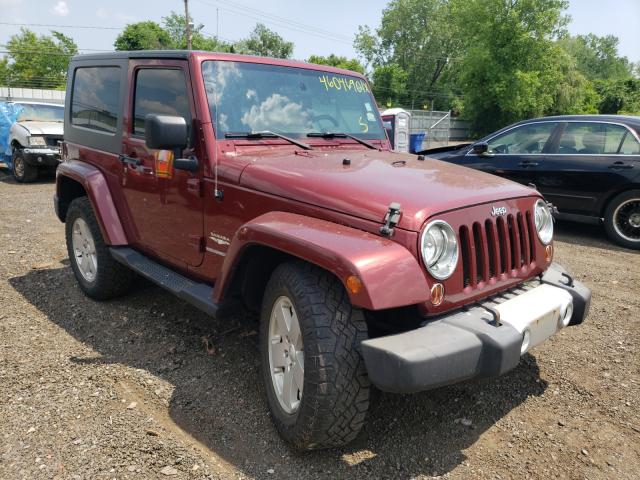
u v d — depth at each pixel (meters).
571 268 6.00
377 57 66.12
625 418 3.08
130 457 2.61
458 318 2.53
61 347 3.77
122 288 4.55
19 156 11.65
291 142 3.53
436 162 3.60
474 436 2.89
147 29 60.97
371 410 3.09
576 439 2.88
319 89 3.96
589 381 3.48
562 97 41.31
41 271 5.44
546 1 34.75
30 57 63.97
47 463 2.55
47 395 3.14
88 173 4.41
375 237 2.45
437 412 3.10
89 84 4.70
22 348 3.73
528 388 3.38
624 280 5.58
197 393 3.22
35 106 12.95
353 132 4.07
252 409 3.06
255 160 3.19
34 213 8.33
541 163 7.52
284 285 2.62
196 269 3.56
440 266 2.48
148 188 3.86
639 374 3.58
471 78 37.72
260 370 3.50
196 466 2.56
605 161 7.00
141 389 3.25
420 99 63.84
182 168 3.34
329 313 2.44
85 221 4.46
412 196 2.60
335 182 2.77
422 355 2.22
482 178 3.14
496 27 35.75
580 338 4.12
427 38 63.03
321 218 2.69
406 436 2.87
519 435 2.90
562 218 7.48
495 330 2.46
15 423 2.86
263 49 69.06
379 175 2.94
